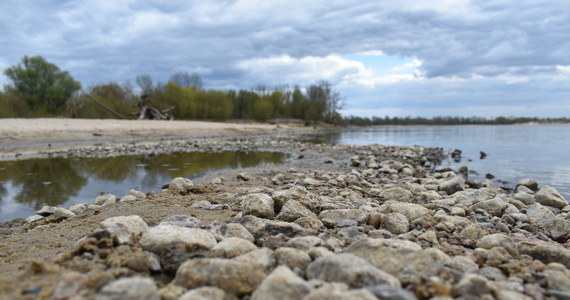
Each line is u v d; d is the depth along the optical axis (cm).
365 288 188
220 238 291
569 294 212
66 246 302
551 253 286
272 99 7612
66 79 4559
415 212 421
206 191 611
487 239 316
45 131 2112
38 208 593
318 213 444
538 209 468
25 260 263
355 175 841
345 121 8525
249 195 433
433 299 186
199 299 180
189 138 2628
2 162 1162
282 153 1566
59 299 178
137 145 1844
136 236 280
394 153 1538
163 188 700
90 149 1593
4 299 179
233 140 2430
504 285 219
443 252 270
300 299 182
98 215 436
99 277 197
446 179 821
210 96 6131
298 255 243
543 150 1753
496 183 855
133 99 5166
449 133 4409
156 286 207
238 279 206
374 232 352
